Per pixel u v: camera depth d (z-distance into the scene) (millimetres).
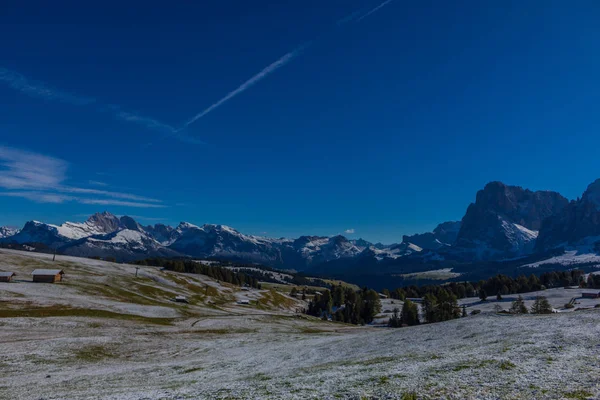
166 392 30516
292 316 171375
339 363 42000
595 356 28016
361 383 27078
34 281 145750
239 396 26484
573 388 20203
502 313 70188
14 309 96125
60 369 48312
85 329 79250
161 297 175875
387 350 50156
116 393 31516
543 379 22766
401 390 23297
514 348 34812
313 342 70938
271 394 26281
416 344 52188
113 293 154875
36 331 72500
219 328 103438
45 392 33969
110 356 59188
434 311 191875
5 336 65812
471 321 65875
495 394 20547
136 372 46031
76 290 141625
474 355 34062
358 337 73812
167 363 53656
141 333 81688
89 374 44594
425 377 26484
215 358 57312
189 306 162875
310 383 29453
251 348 67000
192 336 83938
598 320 46375
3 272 142375
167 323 108625
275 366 46000
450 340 50469
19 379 41625
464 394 21141
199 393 28969
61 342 62906
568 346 32875
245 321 125625
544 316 59719
